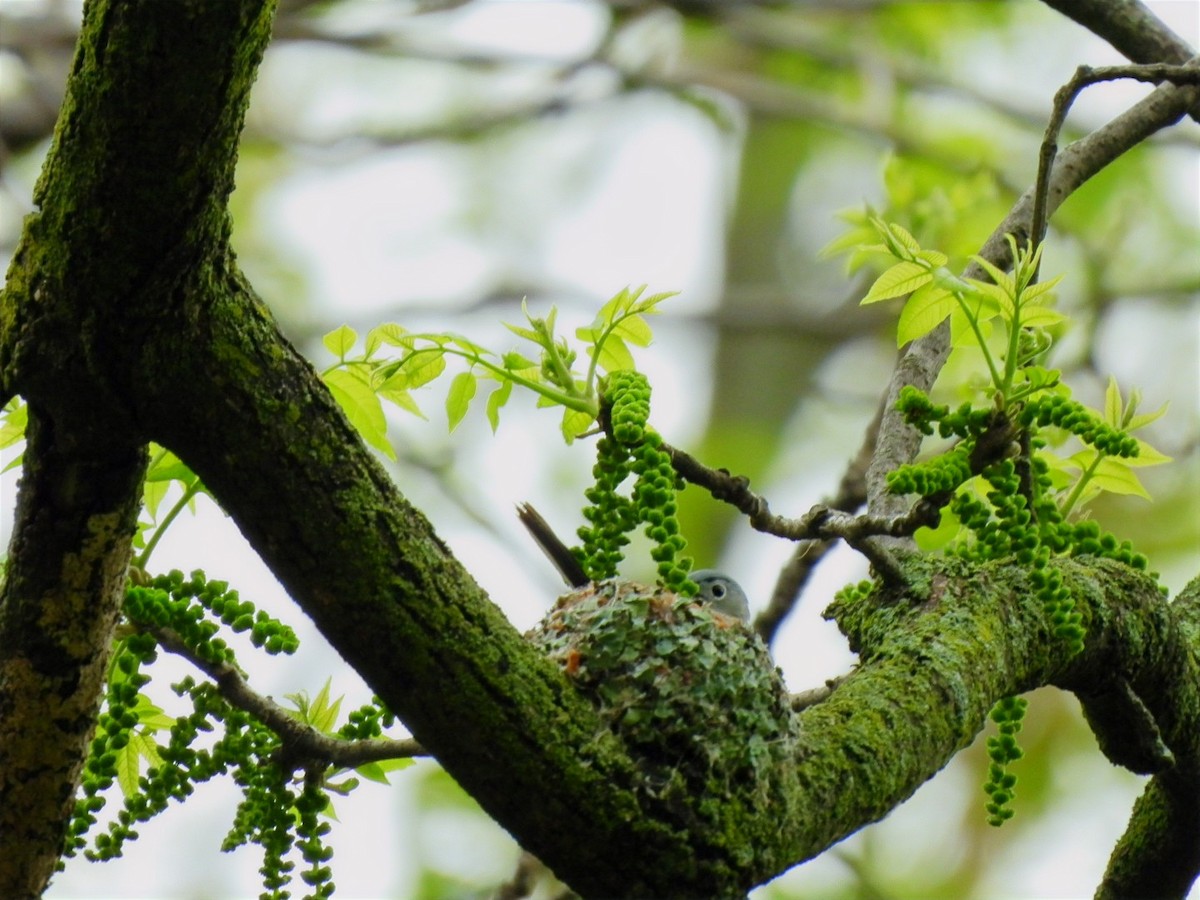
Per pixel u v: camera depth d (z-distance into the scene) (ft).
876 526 16.22
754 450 57.72
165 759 15.14
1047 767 46.14
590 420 17.35
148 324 12.40
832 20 55.83
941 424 15.78
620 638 14.37
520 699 13.16
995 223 32.83
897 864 47.26
